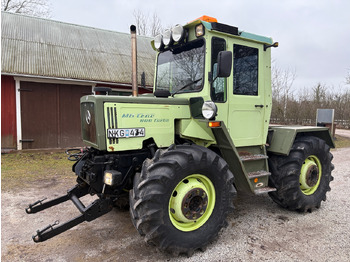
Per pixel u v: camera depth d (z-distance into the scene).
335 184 5.21
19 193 4.55
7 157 7.39
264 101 3.56
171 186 2.48
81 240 2.98
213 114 2.69
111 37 11.34
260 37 3.44
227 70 2.62
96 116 2.65
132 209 2.57
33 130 8.41
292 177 3.56
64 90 8.73
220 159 2.84
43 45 9.12
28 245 2.87
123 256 2.67
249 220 3.54
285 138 3.64
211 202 2.83
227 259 2.62
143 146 3.04
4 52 8.10
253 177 3.25
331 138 4.26
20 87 8.12
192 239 2.63
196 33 3.02
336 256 2.67
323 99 20.22
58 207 3.95
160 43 3.50
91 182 2.75
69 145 8.94
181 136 3.13
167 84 3.62
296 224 3.42
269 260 2.60
